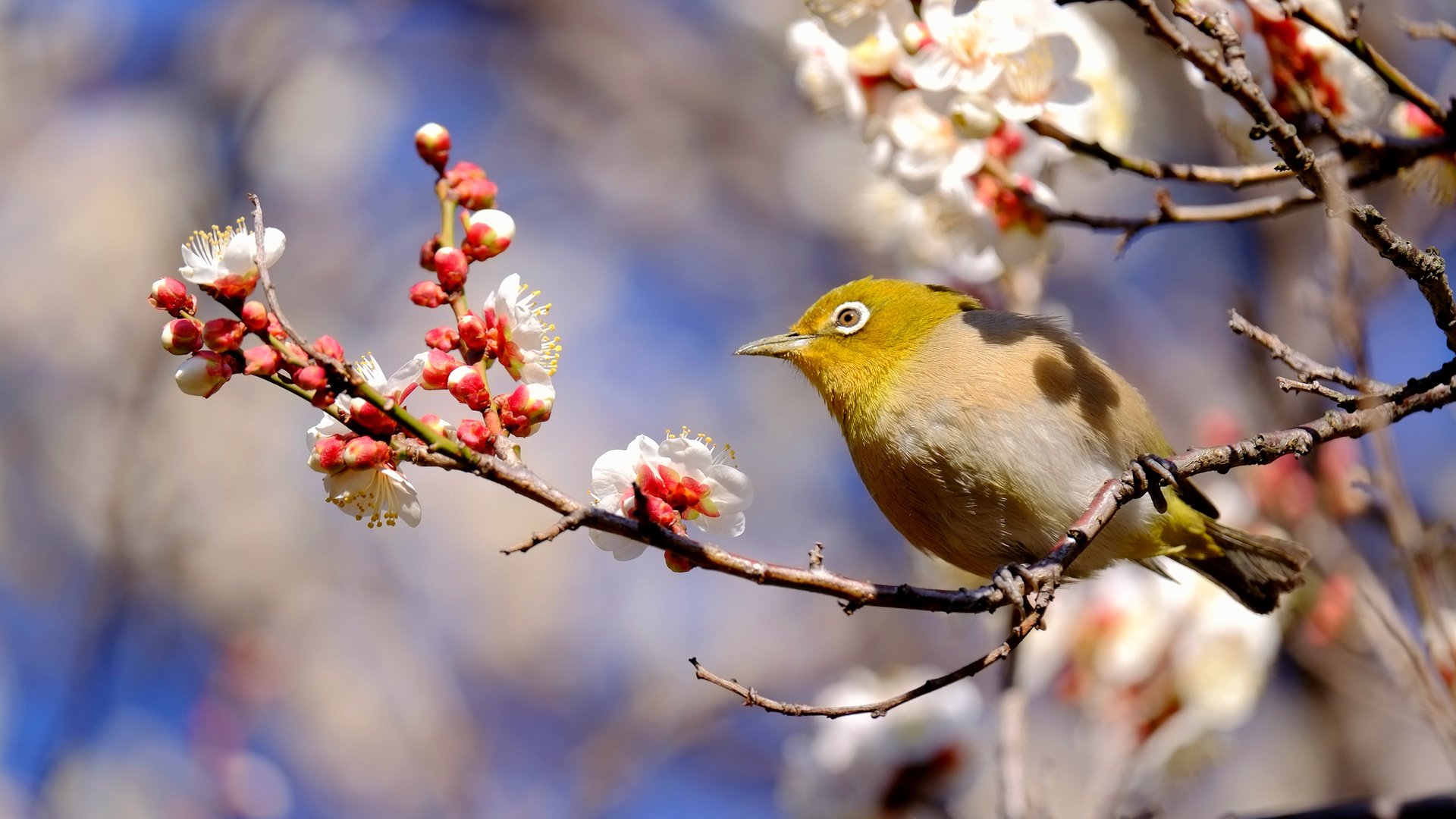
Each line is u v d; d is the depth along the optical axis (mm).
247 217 17391
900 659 16016
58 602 15227
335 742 15594
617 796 15094
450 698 16078
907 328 7859
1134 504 7316
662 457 5480
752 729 15938
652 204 19047
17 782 13117
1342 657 8828
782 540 16953
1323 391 5566
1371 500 8547
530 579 17047
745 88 19062
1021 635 5273
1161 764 8867
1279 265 12172
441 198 5574
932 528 7652
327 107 18078
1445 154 6973
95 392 16062
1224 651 8953
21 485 15641
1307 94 7180
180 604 15031
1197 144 14930
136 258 16812
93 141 17422
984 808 10023
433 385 5262
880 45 7742
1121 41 14156
